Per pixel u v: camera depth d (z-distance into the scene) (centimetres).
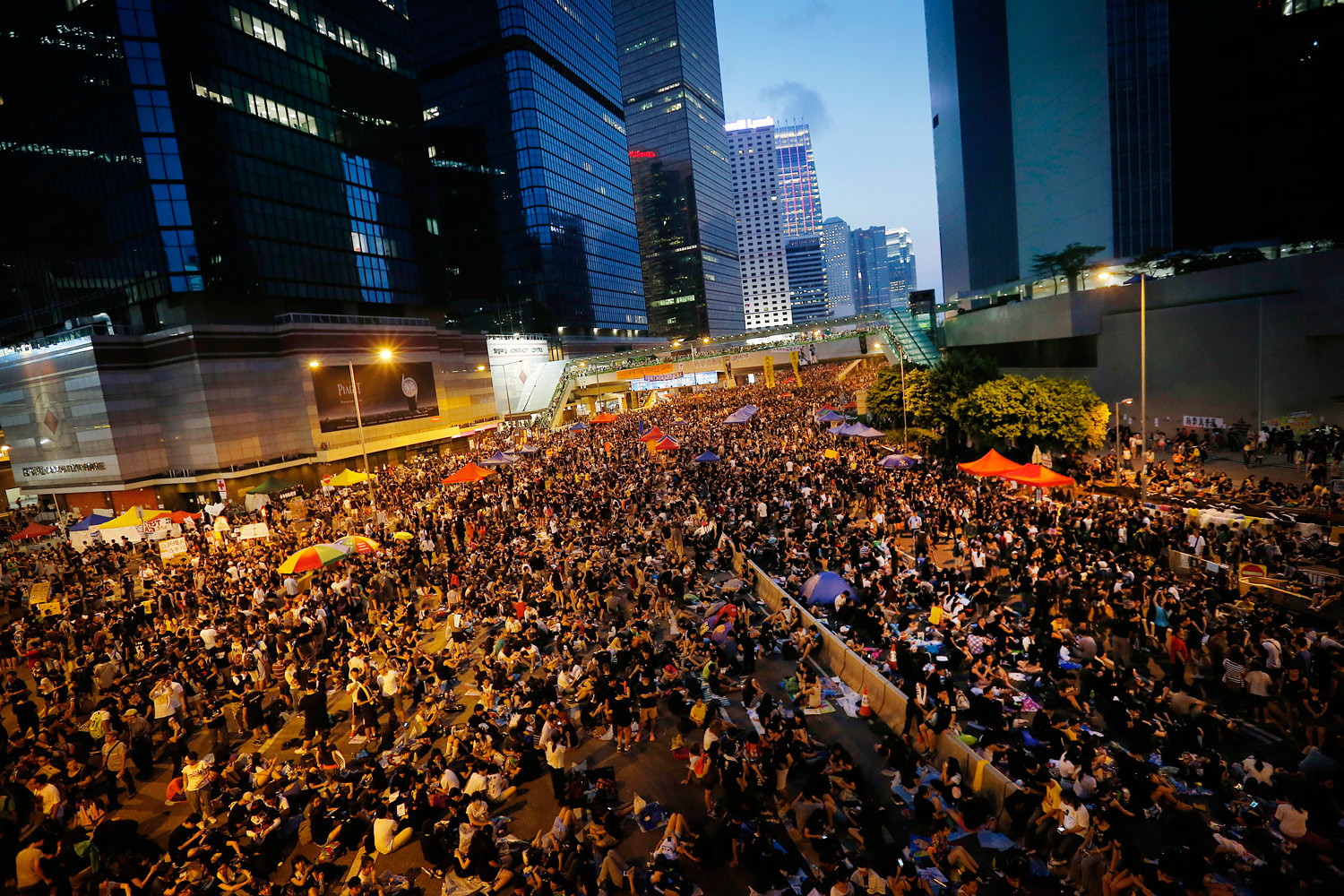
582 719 1502
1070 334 4272
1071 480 2302
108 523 3189
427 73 12219
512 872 1036
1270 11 4931
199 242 5303
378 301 7112
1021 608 1883
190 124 5259
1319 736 1157
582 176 13138
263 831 1117
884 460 3244
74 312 5741
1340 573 1769
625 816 1185
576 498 3544
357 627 2138
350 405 6294
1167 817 1026
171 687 1594
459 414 8025
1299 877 890
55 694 1759
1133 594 1666
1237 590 1759
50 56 5297
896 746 1223
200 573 2802
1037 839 991
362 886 945
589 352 12888
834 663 1681
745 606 1980
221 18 5528
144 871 1083
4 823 1156
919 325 6644
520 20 11294
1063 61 6191
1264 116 5041
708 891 981
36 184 5672
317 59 6469
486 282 12294
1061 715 1197
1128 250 5653
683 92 19362
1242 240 5222
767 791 1193
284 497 5406
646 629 1872
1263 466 3170
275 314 6031
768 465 3897
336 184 6650
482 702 1549
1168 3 5303
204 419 5150
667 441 4316
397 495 4381
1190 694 1366
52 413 5275
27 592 2844
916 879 841
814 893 867
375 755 1434
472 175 12156
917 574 2047
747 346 8825
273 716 1611
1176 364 3897
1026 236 6975
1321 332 3309
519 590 2153
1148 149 5516
